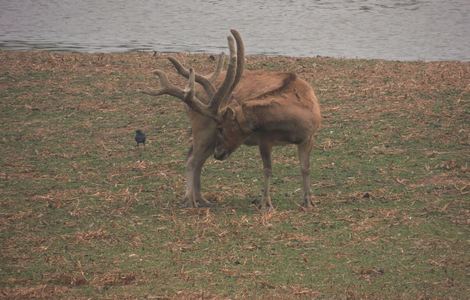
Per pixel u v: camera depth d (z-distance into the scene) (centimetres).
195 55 8388
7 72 7556
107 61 7994
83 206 4750
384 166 5316
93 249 4147
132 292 3634
